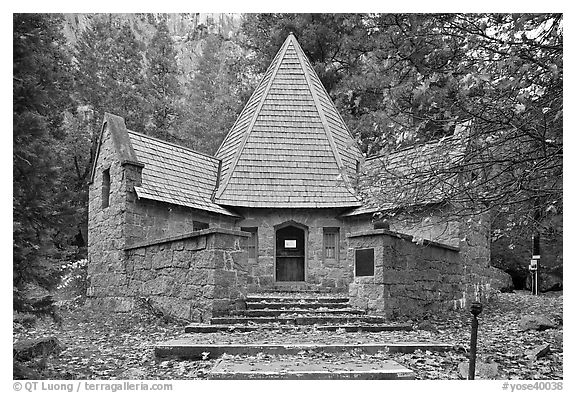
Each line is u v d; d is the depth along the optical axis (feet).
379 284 43.06
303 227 61.57
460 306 53.83
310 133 65.57
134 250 52.21
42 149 24.67
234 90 121.39
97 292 57.47
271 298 47.09
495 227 52.42
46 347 31.17
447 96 27.81
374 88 35.09
